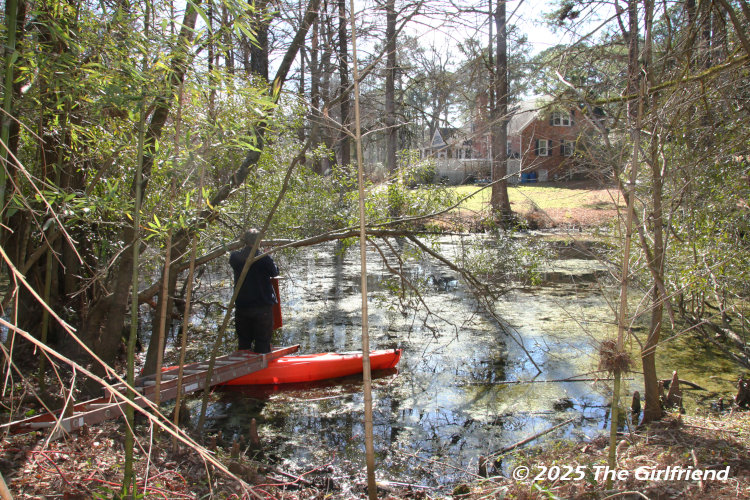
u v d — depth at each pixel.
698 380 6.26
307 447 4.84
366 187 6.71
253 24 4.91
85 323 6.14
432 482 4.19
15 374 5.42
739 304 6.21
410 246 7.27
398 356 7.05
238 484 3.79
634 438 4.46
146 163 4.13
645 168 4.90
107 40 3.15
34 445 3.90
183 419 5.29
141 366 6.80
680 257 5.88
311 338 8.40
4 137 2.59
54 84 3.31
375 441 4.98
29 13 3.25
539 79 4.91
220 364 5.91
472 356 7.49
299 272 13.90
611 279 6.00
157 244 5.45
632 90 4.37
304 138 8.97
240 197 6.70
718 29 4.43
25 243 4.16
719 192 5.09
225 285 11.35
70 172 4.71
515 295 10.99
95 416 4.39
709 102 4.40
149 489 3.42
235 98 3.71
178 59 3.24
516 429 5.21
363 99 6.41
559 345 7.86
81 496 3.24
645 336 7.62
